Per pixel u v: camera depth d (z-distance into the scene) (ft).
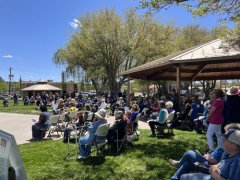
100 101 69.62
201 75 83.35
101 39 119.14
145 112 58.59
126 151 28.43
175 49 124.06
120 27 119.14
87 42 118.73
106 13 120.16
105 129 25.67
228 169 12.42
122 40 119.85
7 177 10.93
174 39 127.44
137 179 20.58
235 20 29.22
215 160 16.22
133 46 120.06
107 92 133.08
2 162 11.17
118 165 23.88
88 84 146.61
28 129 47.80
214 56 45.93
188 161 17.22
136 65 126.93
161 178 20.67
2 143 11.32
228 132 12.81
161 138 35.09
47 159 26.21
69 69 138.00
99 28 117.91
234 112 25.79
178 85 51.42
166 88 137.18
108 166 23.62
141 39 120.88
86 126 33.42
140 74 76.74
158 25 124.26
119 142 29.50
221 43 50.67
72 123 37.60
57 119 40.16
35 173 22.21
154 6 28.86
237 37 45.75
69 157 26.76
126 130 29.78
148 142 32.76
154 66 57.26
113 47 120.06
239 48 46.96
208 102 38.06
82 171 22.47
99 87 142.41
